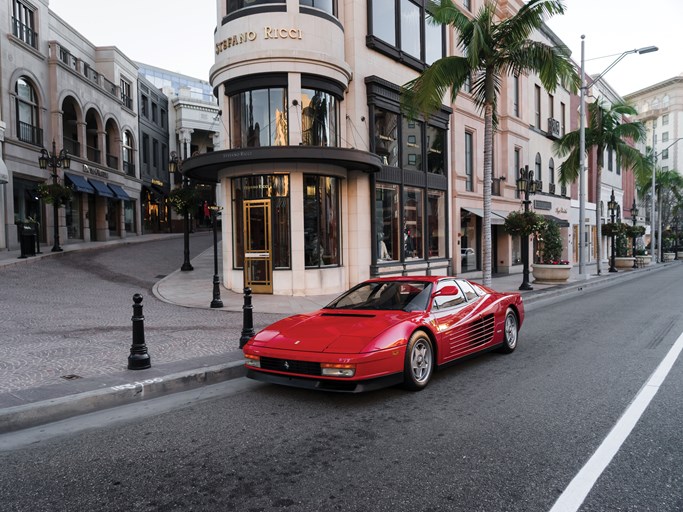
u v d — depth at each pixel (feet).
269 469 12.09
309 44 46.57
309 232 48.11
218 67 47.85
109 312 35.81
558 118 106.01
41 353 23.31
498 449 13.03
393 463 12.28
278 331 19.17
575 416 15.49
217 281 39.78
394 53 56.65
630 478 11.26
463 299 22.68
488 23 45.47
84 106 94.94
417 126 61.67
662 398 17.19
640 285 66.64
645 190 151.74
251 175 47.14
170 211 143.43
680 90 285.64
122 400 17.66
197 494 10.86
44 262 58.70
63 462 12.69
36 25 81.92
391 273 55.11
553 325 34.17
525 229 55.98
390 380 17.13
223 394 18.74
